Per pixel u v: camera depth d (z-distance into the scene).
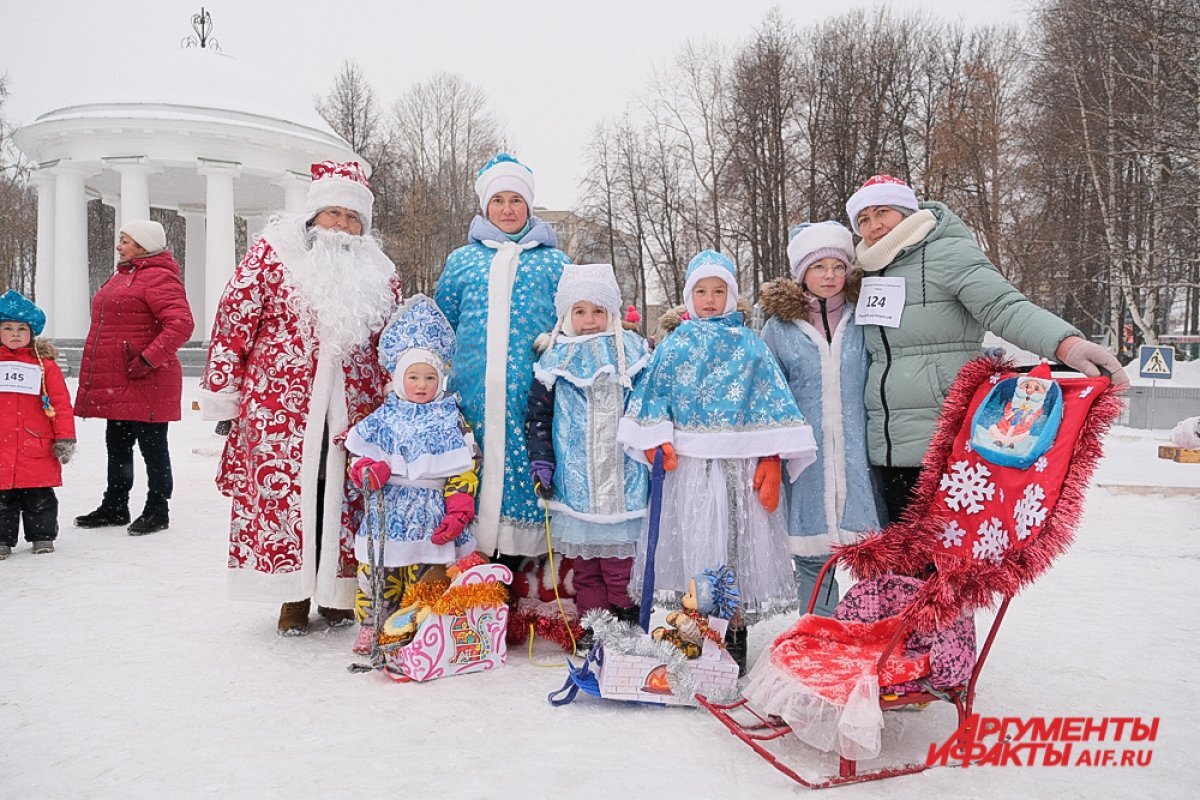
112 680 3.25
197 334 27.48
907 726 2.95
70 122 21.95
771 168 33.56
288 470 3.78
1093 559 5.56
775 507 3.40
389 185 40.91
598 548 3.63
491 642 3.53
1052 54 25.03
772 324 3.75
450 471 3.62
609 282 3.84
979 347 3.49
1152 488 8.21
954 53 32.06
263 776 2.46
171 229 40.94
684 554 3.37
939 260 3.44
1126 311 29.36
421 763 2.56
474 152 42.69
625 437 3.45
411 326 3.83
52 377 5.36
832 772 2.54
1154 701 3.13
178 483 8.52
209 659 3.52
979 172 26.91
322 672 3.41
